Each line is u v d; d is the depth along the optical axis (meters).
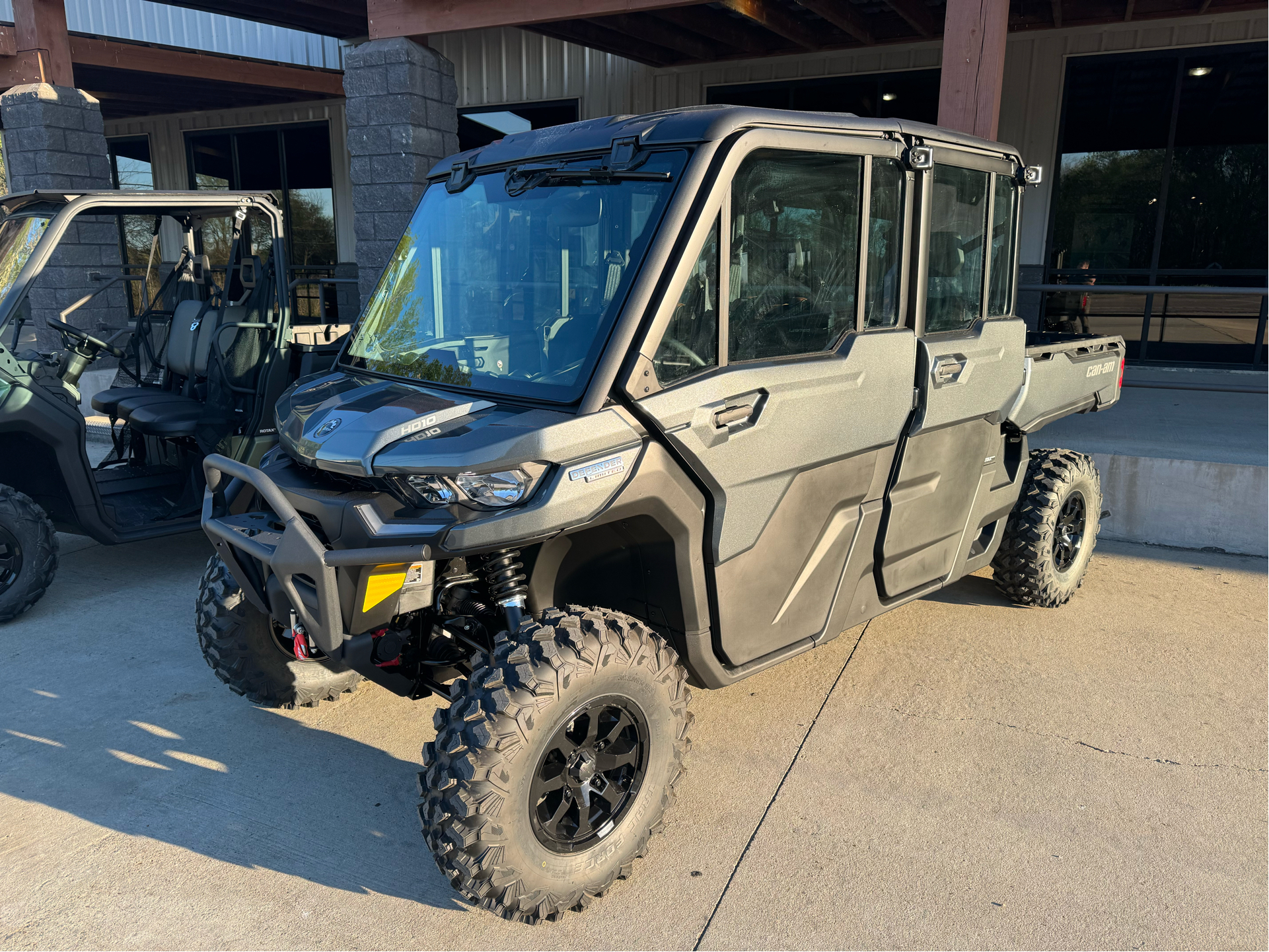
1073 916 2.52
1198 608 4.76
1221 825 2.92
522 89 12.62
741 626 2.91
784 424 2.82
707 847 2.83
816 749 3.39
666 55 11.42
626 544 2.77
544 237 2.79
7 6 12.20
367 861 2.78
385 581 2.44
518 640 2.43
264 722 3.59
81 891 2.62
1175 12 9.34
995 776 3.20
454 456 2.33
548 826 2.45
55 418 4.41
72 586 5.07
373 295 3.35
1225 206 9.80
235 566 2.87
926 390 3.33
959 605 4.80
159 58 11.35
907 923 2.50
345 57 8.19
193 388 5.23
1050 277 10.64
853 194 3.01
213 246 5.65
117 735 3.48
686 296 2.56
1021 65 10.16
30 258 4.48
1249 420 7.05
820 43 10.59
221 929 2.48
